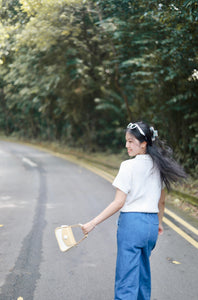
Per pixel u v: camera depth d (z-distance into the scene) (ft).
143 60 31.40
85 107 63.21
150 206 8.02
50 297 10.69
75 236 16.98
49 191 29.48
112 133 64.75
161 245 15.58
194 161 32.53
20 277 12.17
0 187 31.55
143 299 8.43
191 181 29.78
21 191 29.50
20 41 36.04
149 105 40.27
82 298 10.64
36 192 29.01
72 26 35.91
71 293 10.95
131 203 8.00
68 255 14.38
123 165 8.03
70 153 68.74
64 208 22.98
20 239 16.47
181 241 16.11
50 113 79.61
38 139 105.50
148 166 8.03
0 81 49.98
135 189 7.93
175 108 31.45
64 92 57.31
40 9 31.65
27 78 48.29
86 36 40.14
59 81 51.88
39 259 13.92
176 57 27.81
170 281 11.82
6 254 14.49
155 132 8.16
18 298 10.62
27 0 30.37
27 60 42.88
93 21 35.65
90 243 15.92
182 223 19.21
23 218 20.36
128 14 31.89
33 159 59.47
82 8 32.65
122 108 52.13
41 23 33.81
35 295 10.83
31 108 95.86
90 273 12.51
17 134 123.34
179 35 25.48
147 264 8.31
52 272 12.60
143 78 36.68
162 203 8.74
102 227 18.61
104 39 40.04
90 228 7.77
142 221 7.88
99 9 33.01
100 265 13.26
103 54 46.68
